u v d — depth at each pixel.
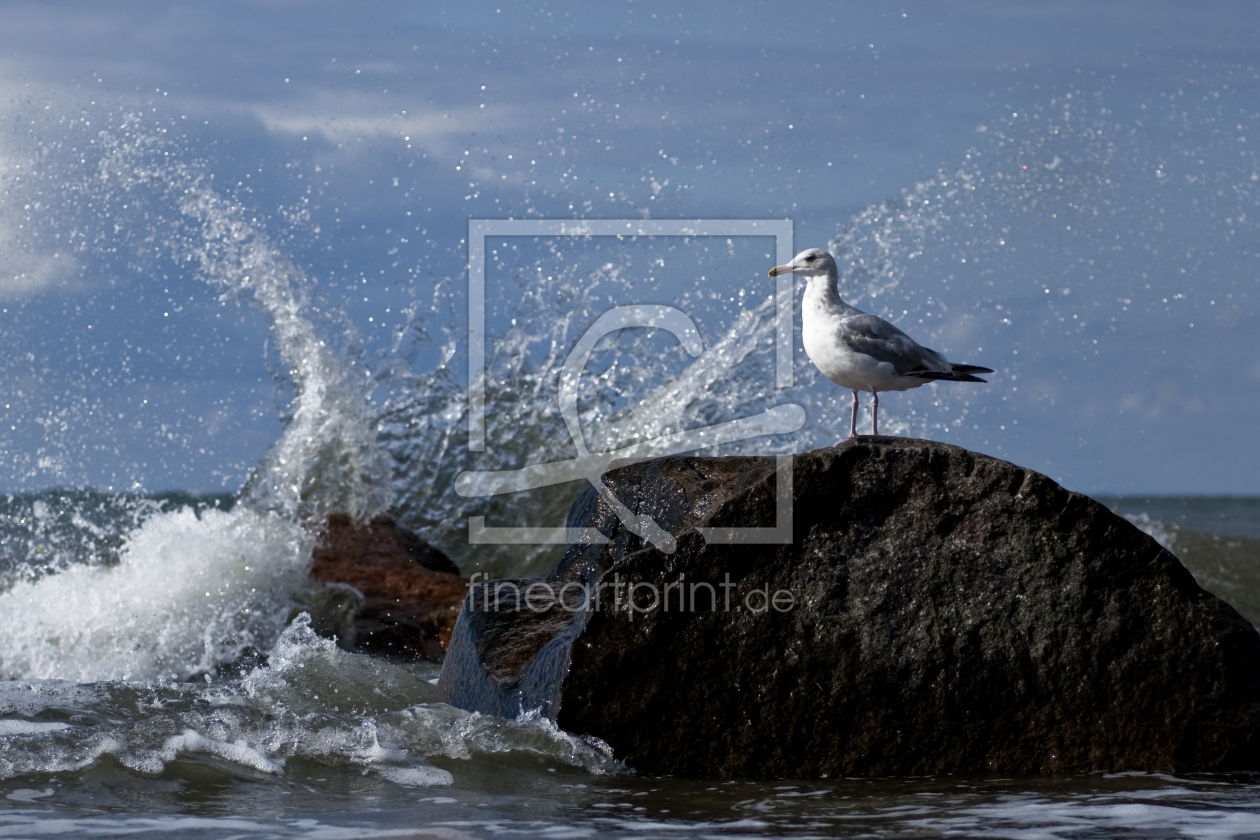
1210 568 24.06
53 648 16.66
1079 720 10.34
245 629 17.52
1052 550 10.38
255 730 10.82
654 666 10.31
